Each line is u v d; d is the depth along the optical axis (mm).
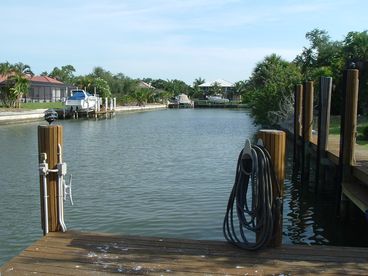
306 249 5668
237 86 117812
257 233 5641
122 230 9859
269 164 5656
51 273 4961
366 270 5043
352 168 10195
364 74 26062
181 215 10930
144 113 76500
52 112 6508
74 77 97688
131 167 18391
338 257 5406
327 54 49031
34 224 10414
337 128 21891
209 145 26906
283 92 32031
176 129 40375
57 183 6227
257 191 5602
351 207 10164
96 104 59750
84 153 23109
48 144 6172
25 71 62000
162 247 5711
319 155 12773
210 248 5688
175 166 18625
